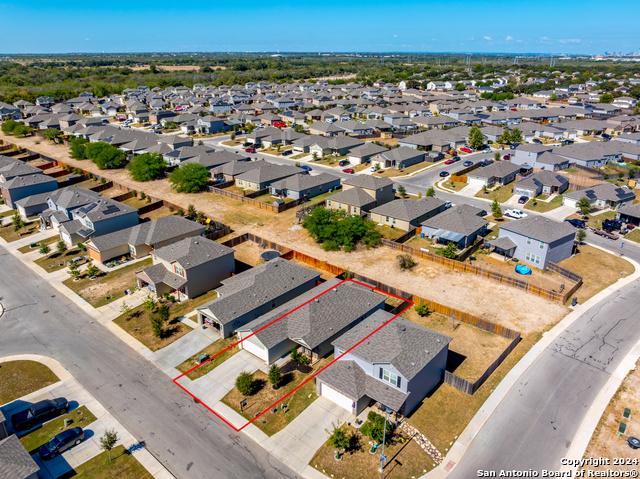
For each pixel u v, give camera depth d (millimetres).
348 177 103312
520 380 39938
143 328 48688
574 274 57062
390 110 175750
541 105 196000
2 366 42969
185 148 113750
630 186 94375
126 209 72938
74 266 60844
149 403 38156
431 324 49031
